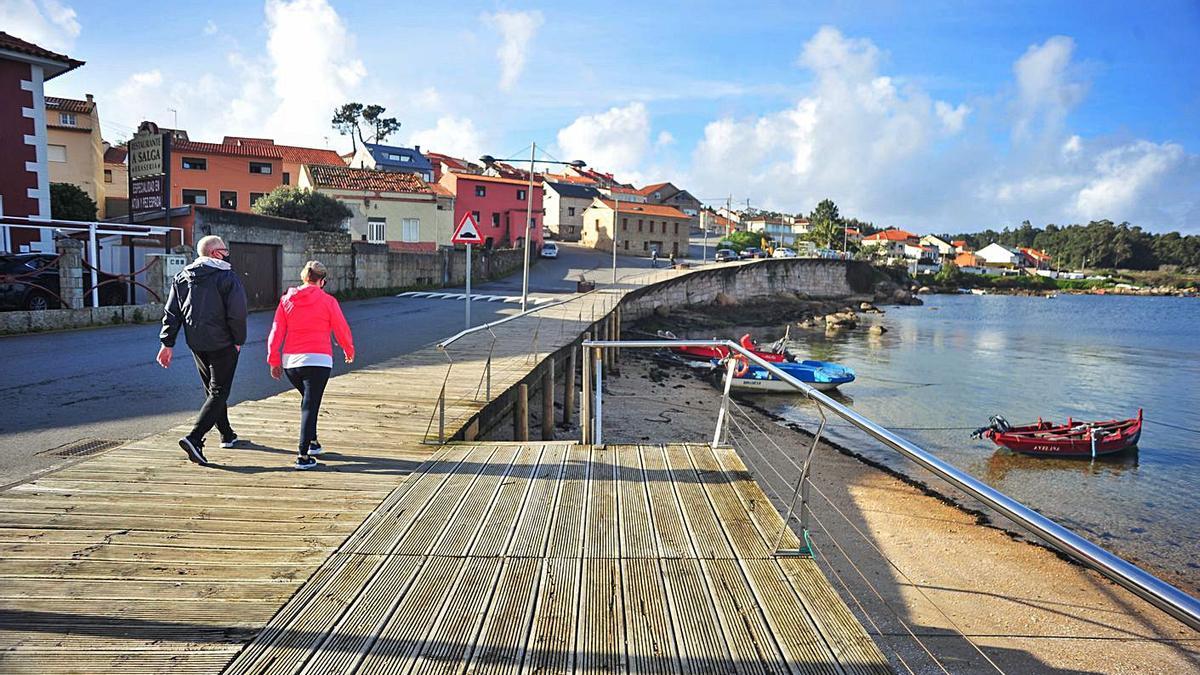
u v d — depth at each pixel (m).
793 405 19.14
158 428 7.63
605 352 22.34
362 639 2.99
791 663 2.82
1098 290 116.50
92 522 4.24
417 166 68.56
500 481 5.24
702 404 18.09
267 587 3.45
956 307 69.88
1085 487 12.48
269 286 22.75
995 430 15.27
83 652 2.84
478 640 3.00
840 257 82.56
